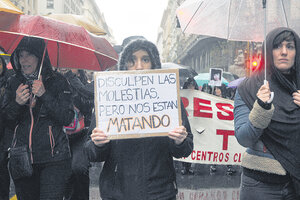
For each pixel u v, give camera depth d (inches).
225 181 237.5
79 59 162.4
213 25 134.6
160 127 81.7
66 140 116.3
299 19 119.3
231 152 234.4
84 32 127.6
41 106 112.6
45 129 111.7
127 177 80.5
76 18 180.1
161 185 81.2
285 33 85.2
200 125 234.4
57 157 112.0
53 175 112.3
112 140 84.1
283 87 85.4
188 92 234.8
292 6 118.8
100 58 163.3
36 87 108.5
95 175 266.5
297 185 80.8
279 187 84.0
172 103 82.4
